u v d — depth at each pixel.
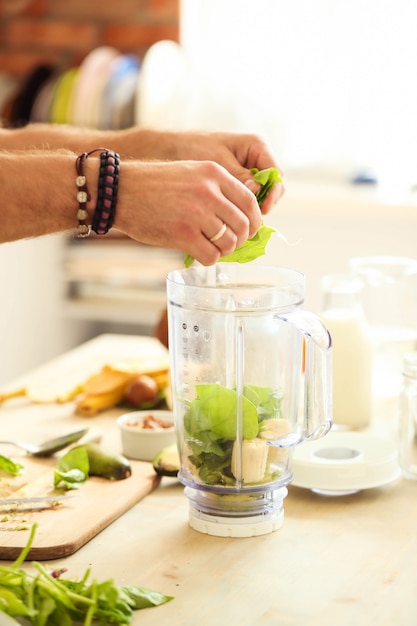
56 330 3.44
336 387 1.61
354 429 1.62
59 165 1.23
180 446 1.23
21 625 0.97
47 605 0.96
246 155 1.55
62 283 3.41
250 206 1.21
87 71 3.11
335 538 1.20
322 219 3.01
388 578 1.09
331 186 3.18
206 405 1.18
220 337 1.17
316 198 2.96
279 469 1.22
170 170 1.21
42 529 1.19
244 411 1.17
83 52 3.54
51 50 3.57
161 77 3.11
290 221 3.04
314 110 3.24
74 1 3.51
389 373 1.94
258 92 3.17
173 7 3.42
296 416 1.23
